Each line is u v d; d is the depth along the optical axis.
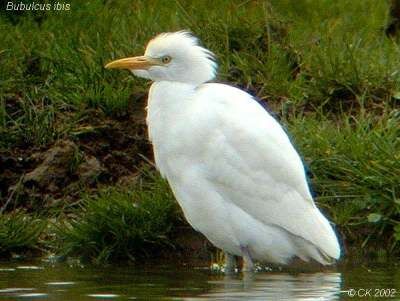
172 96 13.00
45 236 14.20
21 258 13.85
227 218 12.84
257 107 13.10
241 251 12.97
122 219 13.76
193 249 13.94
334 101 15.98
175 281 12.20
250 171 12.75
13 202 14.86
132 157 15.34
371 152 14.45
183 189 12.98
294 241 12.89
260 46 16.80
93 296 11.22
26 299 11.04
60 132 15.58
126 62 13.25
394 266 13.30
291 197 12.81
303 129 14.97
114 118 15.82
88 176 15.00
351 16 18.89
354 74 16.03
